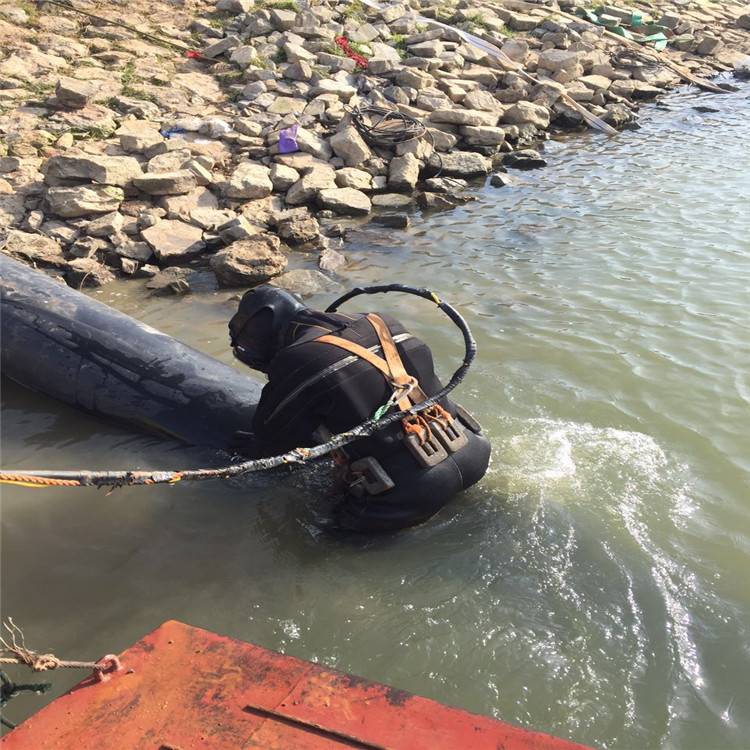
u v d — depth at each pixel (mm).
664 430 4305
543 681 2717
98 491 3850
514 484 3725
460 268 7000
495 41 14891
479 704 2641
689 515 3561
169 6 13047
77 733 1978
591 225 8172
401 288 3557
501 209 8820
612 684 2697
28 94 9648
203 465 4047
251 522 3611
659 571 3199
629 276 6699
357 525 3398
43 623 3080
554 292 6379
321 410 3195
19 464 4070
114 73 10633
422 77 11992
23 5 11812
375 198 9031
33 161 8164
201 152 8969
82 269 6637
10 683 2158
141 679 2141
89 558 3420
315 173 8961
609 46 16547
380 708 2041
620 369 5004
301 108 10531
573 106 13188
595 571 3197
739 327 5641
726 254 7176
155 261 7117
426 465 3250
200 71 11383
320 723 1994
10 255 6684
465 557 3281
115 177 7781
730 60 19000
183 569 3342
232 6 13023
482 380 4848
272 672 2164
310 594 3160
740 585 3137
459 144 11117
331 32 12797
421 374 3346
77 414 4551
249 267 6617
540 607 3027
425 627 2959
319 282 6633
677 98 15500
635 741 2498
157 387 4301
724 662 2779
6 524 3629
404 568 3246
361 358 3191
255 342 3398
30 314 4621
